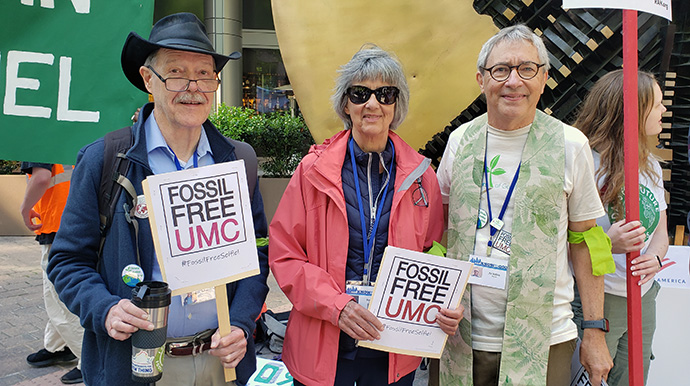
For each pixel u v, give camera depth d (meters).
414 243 1.94
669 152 3.73
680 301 2.76
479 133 2.06
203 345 1.79
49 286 3.25
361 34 3.58
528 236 1.91
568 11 3.18
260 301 1.93
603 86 2.30
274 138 6.88
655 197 2.34
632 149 1.96
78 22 2.48
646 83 2.25
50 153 2.49
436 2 3.46
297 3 3.66
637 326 2.02
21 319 4.34
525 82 1.86
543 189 1.91
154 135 1.82
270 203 6.88
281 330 3.65
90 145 1.79
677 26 3.68
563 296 1.97
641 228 1.97
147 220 1.71
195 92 1.76
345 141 2.00
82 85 2.50
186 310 1.78
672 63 3.73
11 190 7.47
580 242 2.02
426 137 3.60
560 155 1.92
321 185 1.90
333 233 1.89
